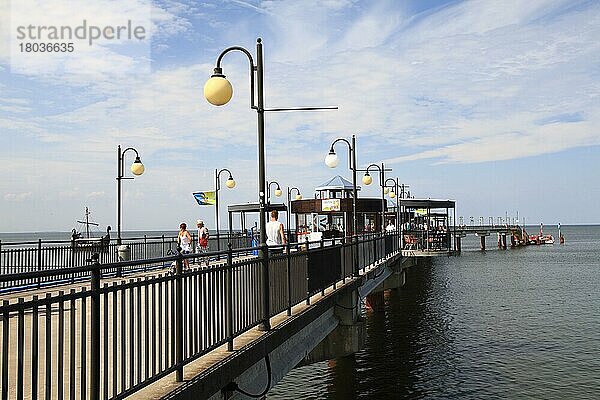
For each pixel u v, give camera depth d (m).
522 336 29.72
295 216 34.41
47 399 5.10
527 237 155.62
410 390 20.83
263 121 11.38
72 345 5.44
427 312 38.12
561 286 53.03
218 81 10.41
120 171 24.25
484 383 21.42
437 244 55.62
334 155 23.22
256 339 9.02
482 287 52.53
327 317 15.16
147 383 6.23
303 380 22.38
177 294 7.00
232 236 35.09
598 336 29.45
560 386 20.84
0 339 9.01
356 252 19.27
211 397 7.28
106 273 21.61
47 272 4.86
